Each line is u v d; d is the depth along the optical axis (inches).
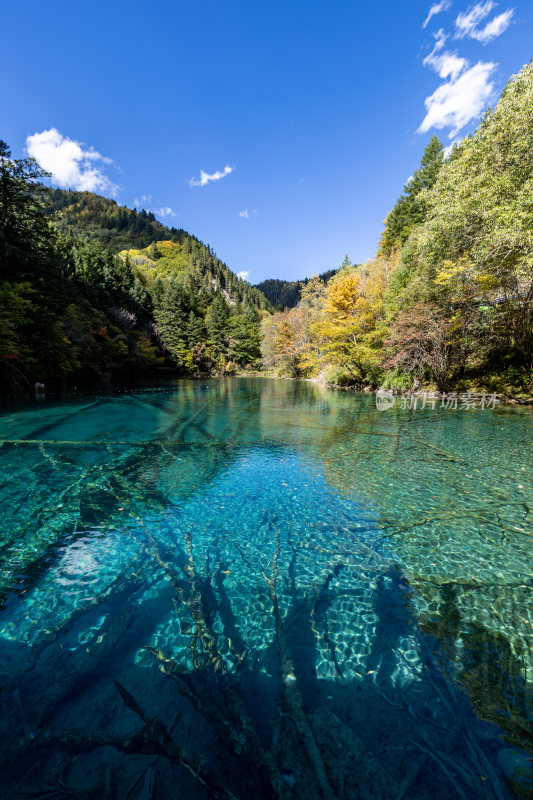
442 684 86.7
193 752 70.1
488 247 434.3
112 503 198.7
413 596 121.6
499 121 413.4
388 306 791.7
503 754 69.4
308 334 1432.1
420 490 219.0
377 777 65.2
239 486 226.8
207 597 120.7
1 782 64.4
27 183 737.6
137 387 989.2
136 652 96.7
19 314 676.7
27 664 92.4
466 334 625.3
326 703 81.7
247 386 1112.2
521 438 344.5
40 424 406.3
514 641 100.8
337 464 273.3
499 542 157.5
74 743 71.8
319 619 110.6
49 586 126.1
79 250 1555.1
